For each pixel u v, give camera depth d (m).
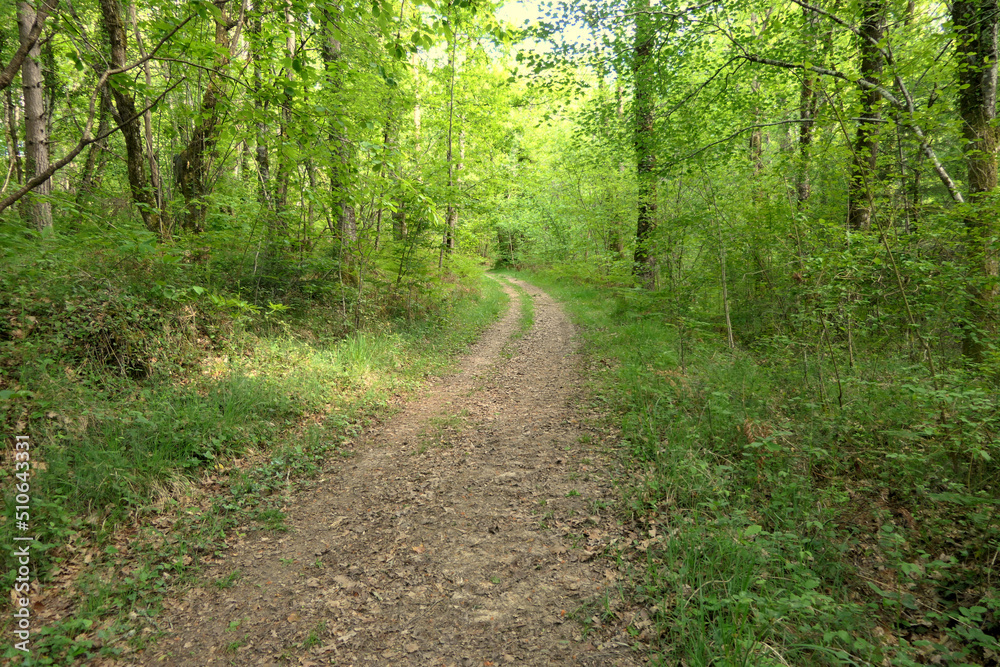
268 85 4.65
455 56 14.94
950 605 2.85
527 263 31.69
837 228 6.25
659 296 9.85
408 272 12.35
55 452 4.18
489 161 18.30
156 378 5.79
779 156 7.30
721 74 9.49
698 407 5.84
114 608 3.22
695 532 3.58
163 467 4.49
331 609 3.31
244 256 8.58
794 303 7.63
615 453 5.28
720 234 8.00
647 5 8.48
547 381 8.53
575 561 3.65
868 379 5.42
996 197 5.31
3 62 11.16
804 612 2.75
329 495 4.85
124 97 7.77
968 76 6.35
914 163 7.04
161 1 5.20
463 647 2.95
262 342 7.68
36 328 5.34
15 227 5.59
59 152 12.38
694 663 2.55
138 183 8.22
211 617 3.23
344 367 8.01
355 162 5.90
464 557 3.82
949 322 5.77
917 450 4.03
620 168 16.42
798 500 3.86
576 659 2.78
